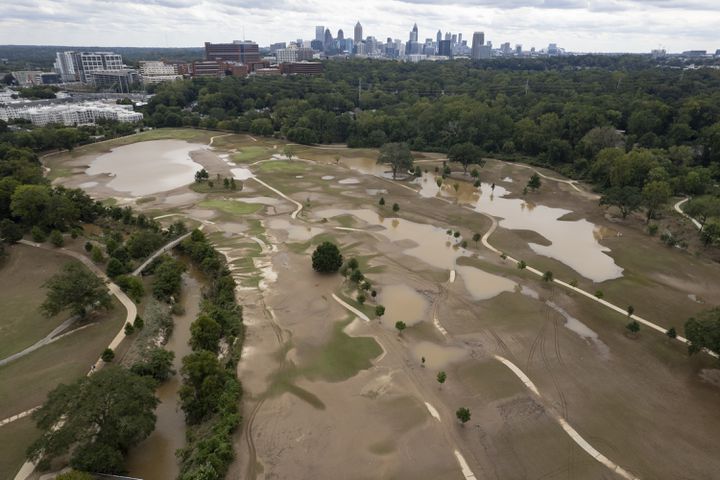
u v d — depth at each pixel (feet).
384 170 527.40
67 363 193.16
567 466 150.51
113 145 622.54
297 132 650.02
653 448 157.38
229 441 155.22
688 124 553.64
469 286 262.67
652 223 358.23
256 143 654.94
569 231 349.61
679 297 254.47
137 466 150.51
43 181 390.42
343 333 217.36
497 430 163.73
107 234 324.19
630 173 405.39
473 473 147.84
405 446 156.97
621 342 213.87
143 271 270.67
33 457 136.36
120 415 143.74
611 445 158.20
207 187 442.09
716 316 191.31
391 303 243.40
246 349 205.57
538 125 603.67
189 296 255.91
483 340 213.87
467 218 372.99
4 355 199.41
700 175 411.95
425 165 542.57
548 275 264.11
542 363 198.59
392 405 174.50
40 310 213.25
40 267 275.80
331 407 173.27
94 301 223.10
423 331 219.61
